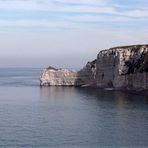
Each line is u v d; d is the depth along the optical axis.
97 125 107.94
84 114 128.75
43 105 156.88
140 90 192.62
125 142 88.00
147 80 188.62
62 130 101.25
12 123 112.25
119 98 173.25
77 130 101.19
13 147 83.25
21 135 95.00
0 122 114.25
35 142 87.75
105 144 86.25
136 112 130.12
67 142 87.88
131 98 171.88
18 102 169.75
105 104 153.75
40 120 117.69
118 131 99.31
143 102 156.62
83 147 83.69
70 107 148.25
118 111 133.50
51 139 90.69
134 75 198.88
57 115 127.75
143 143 87.25
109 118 119.19
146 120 114.44
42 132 98.69
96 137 92.69
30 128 104.25
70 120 117.12
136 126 105.56
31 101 173.12
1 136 93.88
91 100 170.25
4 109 144.75
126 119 116.69
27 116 125.94
